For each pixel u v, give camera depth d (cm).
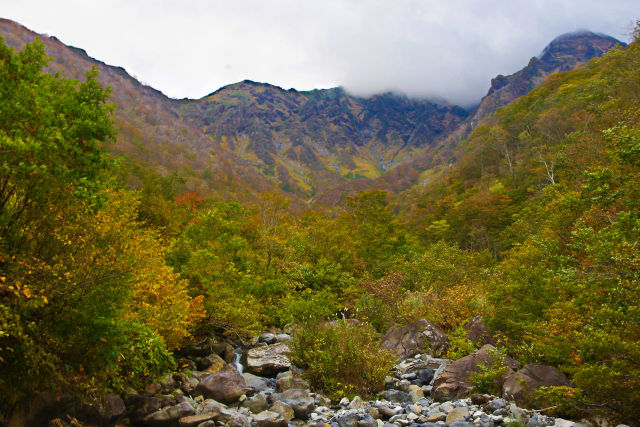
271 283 2031
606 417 673
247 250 2264
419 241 4866
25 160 562
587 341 715
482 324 1330
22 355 587
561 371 870
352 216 5275
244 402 944
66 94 658
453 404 897
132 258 760
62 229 672
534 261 1429
